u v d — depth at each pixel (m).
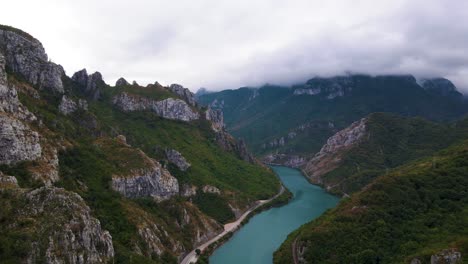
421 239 174.38
